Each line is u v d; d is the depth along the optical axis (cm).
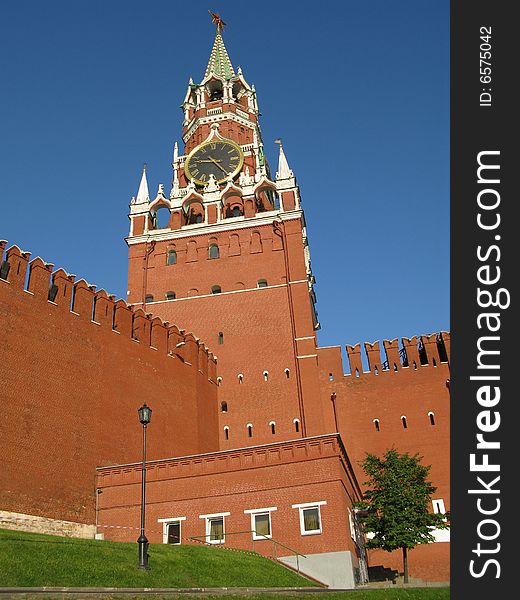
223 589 2453
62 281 4250
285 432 5584
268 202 7494
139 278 6544
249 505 3703
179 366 5231
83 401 4131
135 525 3838
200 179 7488
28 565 2248
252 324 6084
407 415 5753
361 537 4422
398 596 2691
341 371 6031
